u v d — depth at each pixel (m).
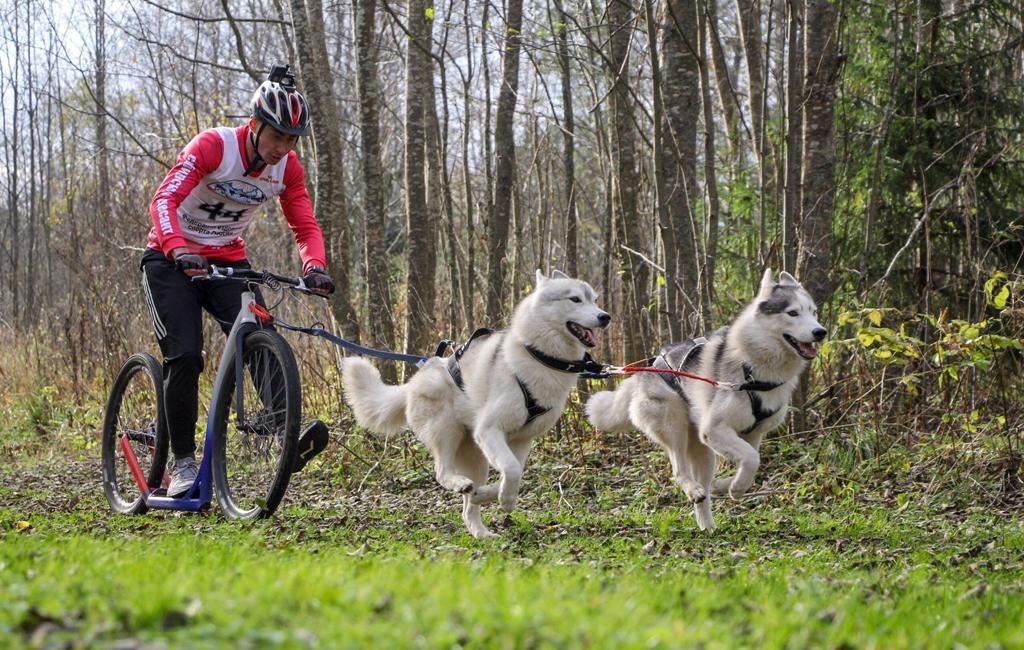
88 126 32.34
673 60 12.41
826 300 12.09
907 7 12.64
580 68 17.16
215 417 6.36
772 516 8.28
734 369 7.25
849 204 12.80
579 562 5.52
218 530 5.98
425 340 12.84
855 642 3.08
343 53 26.53
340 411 12.02
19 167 40.38
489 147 18.28
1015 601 4.43
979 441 9.59
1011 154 12.77
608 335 14.58
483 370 6.72
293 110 5.96
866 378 10.72
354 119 25.55
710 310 11.12
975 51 12.84
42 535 5.75
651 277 17.50
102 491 9.86
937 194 11.41
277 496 6.05
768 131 13.95
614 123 13.61
